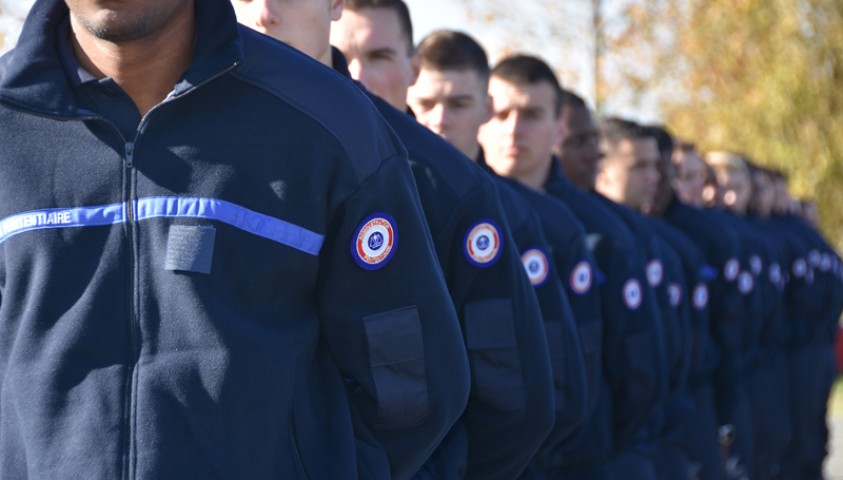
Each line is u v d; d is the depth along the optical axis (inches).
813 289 484.7
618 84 983.6
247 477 98.2
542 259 177.6
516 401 145.6
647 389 224.5
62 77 100.0
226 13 99.7
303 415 102.7
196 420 96.9
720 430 339.0
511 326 145.6
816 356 482.9
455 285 145.1
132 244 98.4
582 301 204.1
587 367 204.8
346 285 106.0
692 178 365.4
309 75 104.1
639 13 961.5
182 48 100.4
